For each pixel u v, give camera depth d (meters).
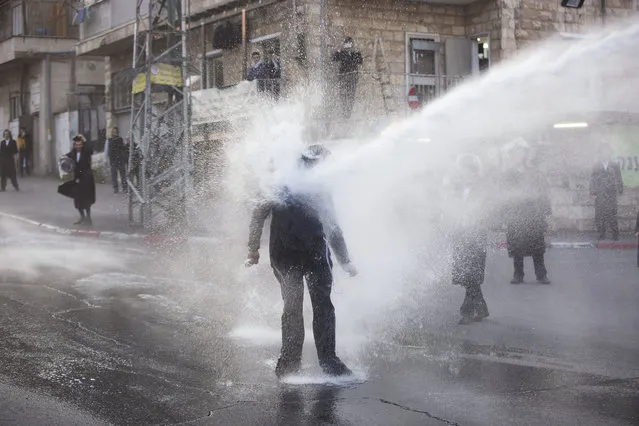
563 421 4.52
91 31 28.36
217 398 5.09
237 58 21.34
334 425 4.50
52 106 34.81
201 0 22.23
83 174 18.27
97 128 33.16
